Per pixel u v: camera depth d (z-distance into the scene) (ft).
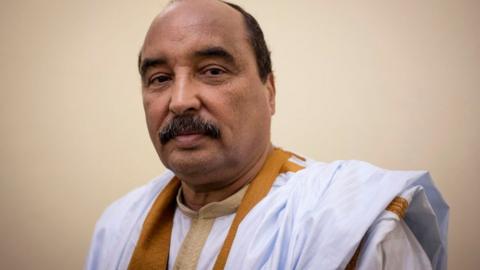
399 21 3.92
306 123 4.15
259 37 2.23
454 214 3.70
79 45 4.56
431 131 3.81
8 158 4.51
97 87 4.54
